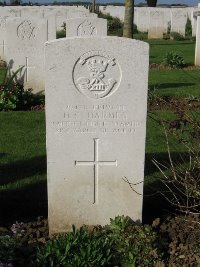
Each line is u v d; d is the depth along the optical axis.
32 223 2.04
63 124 1.88
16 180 2.49
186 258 1.79
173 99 4.30
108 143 1.92
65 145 1.91
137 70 1.85
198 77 5.68
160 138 3.16
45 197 2.31
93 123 1.89
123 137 1.92
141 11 12.97
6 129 3.41
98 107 1.88
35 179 2.50
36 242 1.88
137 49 1.83
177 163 2.71
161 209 2.21
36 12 9.69
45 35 4.19
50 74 1.83
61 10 10.56
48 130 1.89
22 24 4.14
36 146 3.03
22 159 2.79
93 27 5.07
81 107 1.87
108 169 1.95
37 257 1.67
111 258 1.71
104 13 15.05
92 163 1.94
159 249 1.81
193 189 1.96
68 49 1.81
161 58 7.46
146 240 1.76
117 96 1.88
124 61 1.84
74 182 1.95
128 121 1.90
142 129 1.91
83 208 1.99
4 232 1.94
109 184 1.97
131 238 1.78
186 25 12.70
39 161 2.76
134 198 1.98
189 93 4.59
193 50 8.76
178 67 6.48
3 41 6.70
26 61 4.24
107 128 1.90
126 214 2.00
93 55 1.83
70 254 1.66
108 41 1.82
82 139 1.91
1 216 2.14
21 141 3.12
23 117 3.73
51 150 1.91
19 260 1.71
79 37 1.81
